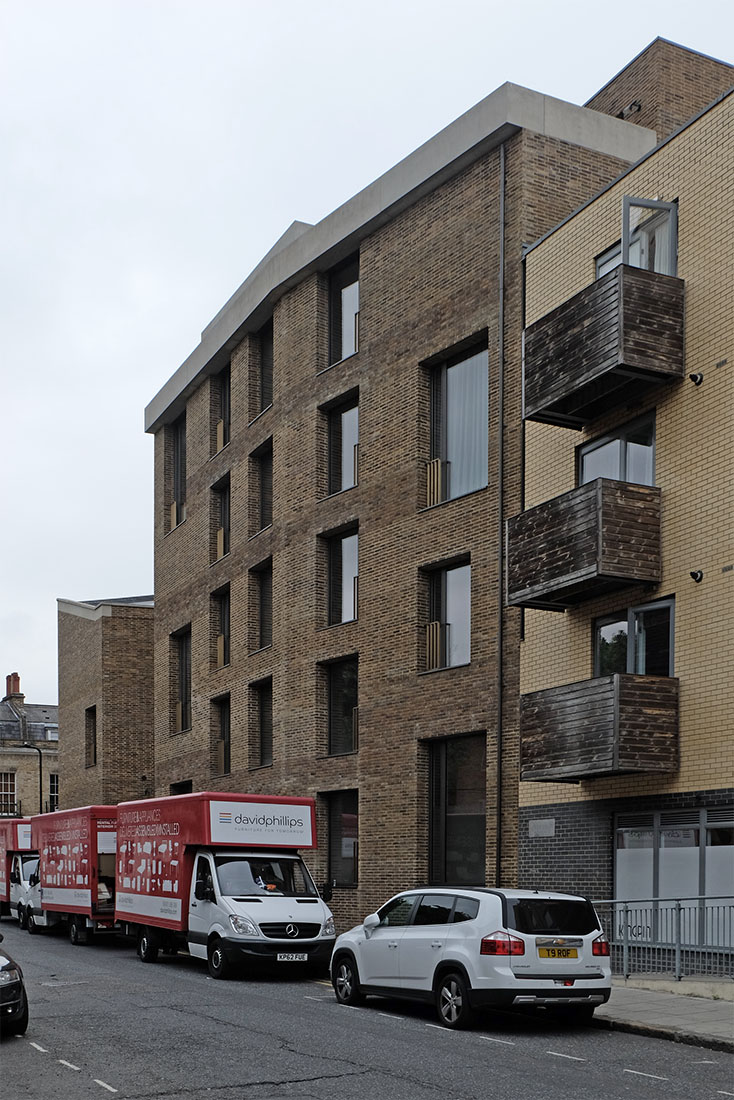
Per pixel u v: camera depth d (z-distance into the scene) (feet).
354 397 96.48
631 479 65.87
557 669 69.82
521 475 75.66
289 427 103.09
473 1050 40.68
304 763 96.68
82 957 79.92
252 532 111.45
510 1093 33.12
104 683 151.23
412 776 82.99
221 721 118.32
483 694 77.15
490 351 79.25
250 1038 42.80
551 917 45.80
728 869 56.34
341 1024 46.65
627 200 62.90
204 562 122.52
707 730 58.39
